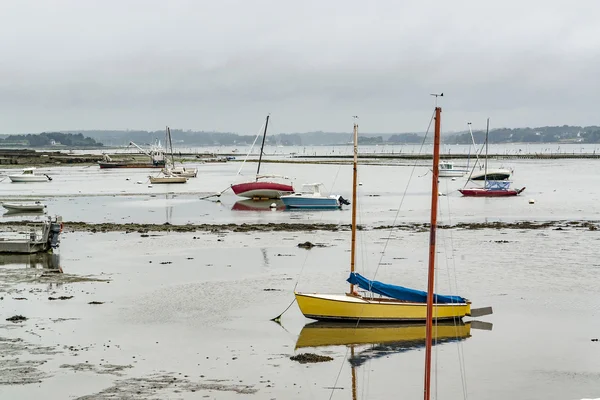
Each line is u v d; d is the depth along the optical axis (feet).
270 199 349.82
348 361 101.81
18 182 469.16
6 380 91.91
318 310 121.39
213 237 218.38
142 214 283.79
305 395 88.33
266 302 135.13
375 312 120.57
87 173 585.22
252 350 106.32
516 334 114.73
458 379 94.58
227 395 87.86
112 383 91.40
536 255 183.62
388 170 618.85
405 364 100.63
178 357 102.47
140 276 157.89
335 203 303.89
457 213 284.82
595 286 147.23
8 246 186.39
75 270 164.76
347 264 172.04
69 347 106.32
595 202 324.60
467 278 155.53
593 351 105.81
